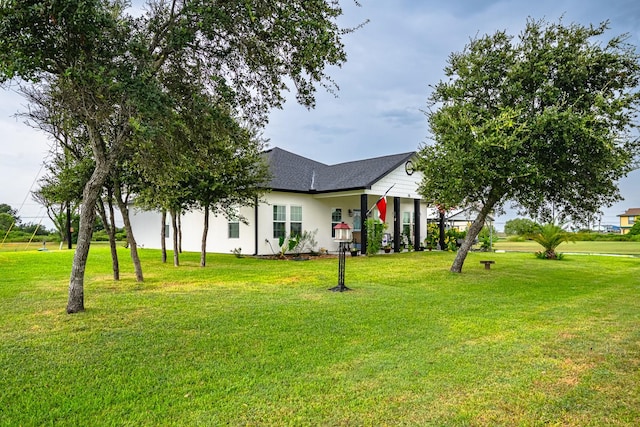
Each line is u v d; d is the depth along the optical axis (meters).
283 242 18.41
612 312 7.20
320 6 6.60
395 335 5.58
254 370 4.27
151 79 6.09
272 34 6.68
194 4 6.20
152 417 3.27
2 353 4.67
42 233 32.88
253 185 14.30
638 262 17.19
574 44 10.50
